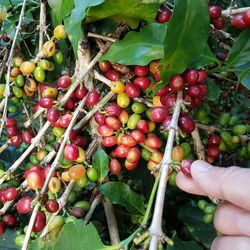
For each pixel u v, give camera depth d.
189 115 0.25
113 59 0.24
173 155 0.24
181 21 0.21
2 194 0.24
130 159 0.25
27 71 0.27
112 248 0.19
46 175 0.23
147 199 0.28
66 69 0.30
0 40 0.33
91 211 0.26
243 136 0.27
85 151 0.27
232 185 0.17
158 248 0.18
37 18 0.31
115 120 0.24
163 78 0.22
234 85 0.30
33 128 0.28
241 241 0.18
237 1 0.35
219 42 0.28
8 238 0.26
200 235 0.29
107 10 0.23
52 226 0.23
